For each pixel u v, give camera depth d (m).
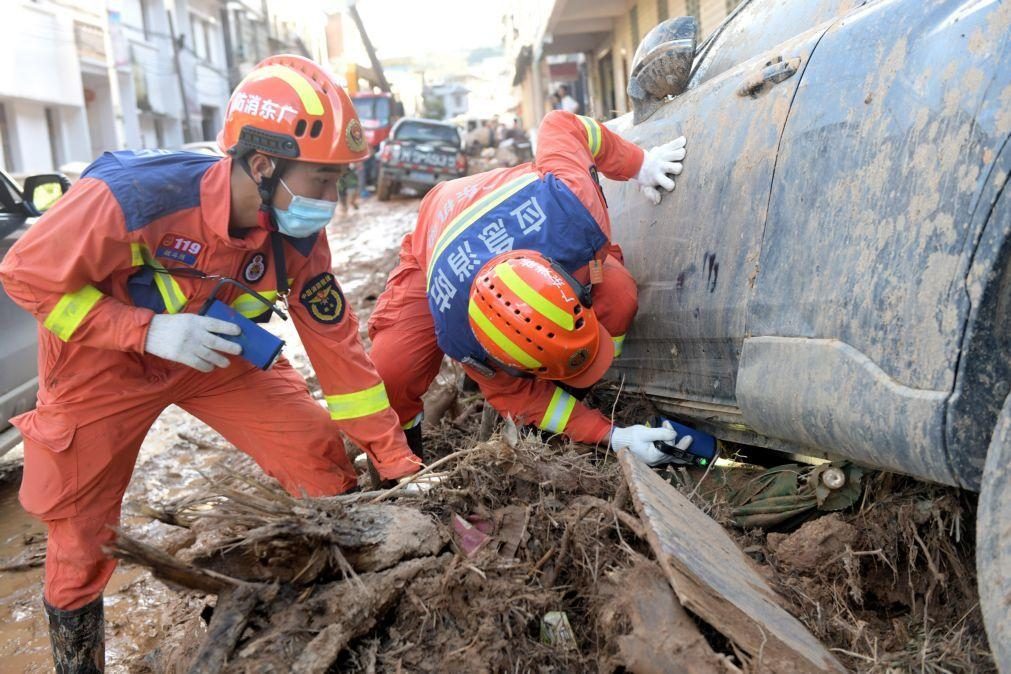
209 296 2.29
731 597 1.80
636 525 2.07
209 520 1.96
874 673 1.82
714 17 9.92
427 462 3.43
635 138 3.33
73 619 2.34
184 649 2.18
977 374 1.63
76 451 2.28
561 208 2.72
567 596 2.11
